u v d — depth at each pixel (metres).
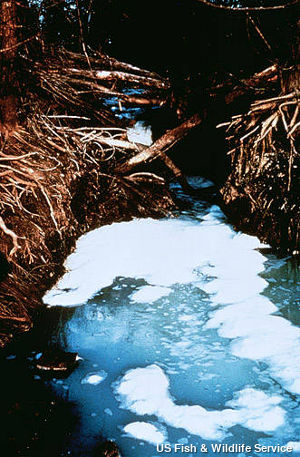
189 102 7.20
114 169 6.91
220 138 7.21
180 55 7.82
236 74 6.86
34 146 5.68
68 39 7.67
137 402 3.53
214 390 3.62
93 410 3.49
